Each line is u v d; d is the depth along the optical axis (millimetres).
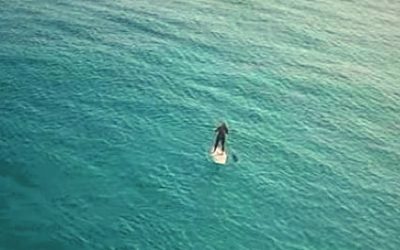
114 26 64188
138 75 54250
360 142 48219
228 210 37438
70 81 51375
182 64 57750
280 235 35719
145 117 47469
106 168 40250
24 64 53094
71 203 36312
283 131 48250
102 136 43969
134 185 38812
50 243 32750
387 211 39438
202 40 63750
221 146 42969
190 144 44469
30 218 34469
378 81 60062
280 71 59188
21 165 39375
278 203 38781
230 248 34062
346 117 52094
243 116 49781
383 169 44625
